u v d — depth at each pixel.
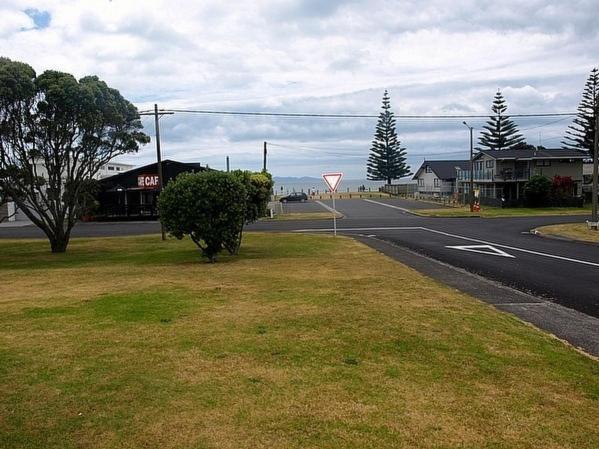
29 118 19.33
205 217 14.82
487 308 7.70
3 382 4.67
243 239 22.47
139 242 23.78
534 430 3.70
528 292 9.80
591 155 56.50
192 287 9.89
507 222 32.53
